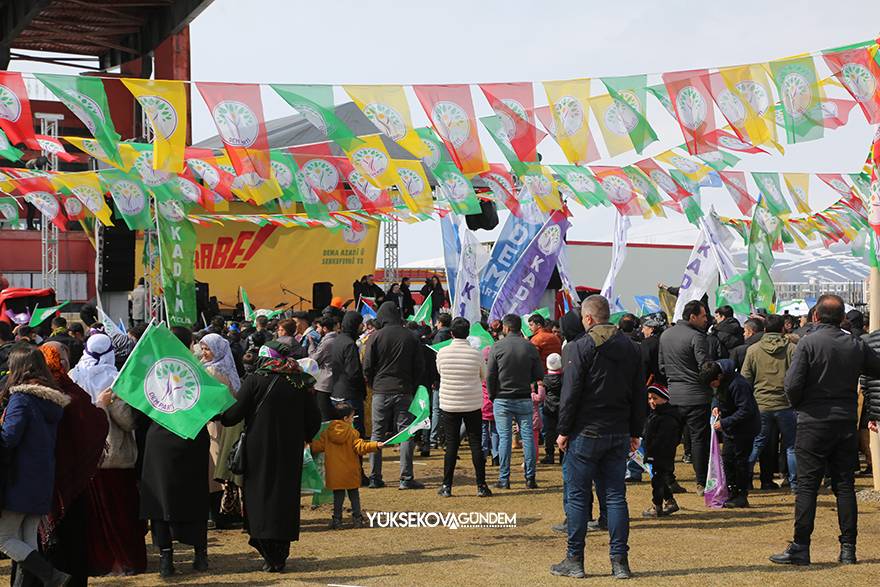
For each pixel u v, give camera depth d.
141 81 9.29
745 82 9.85
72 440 7.15
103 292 27.69
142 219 16.73
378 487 12.89
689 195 15.58
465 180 13.27
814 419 8.27
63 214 22.14
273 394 8.30
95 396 8.36
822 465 8.37
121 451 8.10
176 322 16.73
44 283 30.55
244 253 33.38
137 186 16.73
